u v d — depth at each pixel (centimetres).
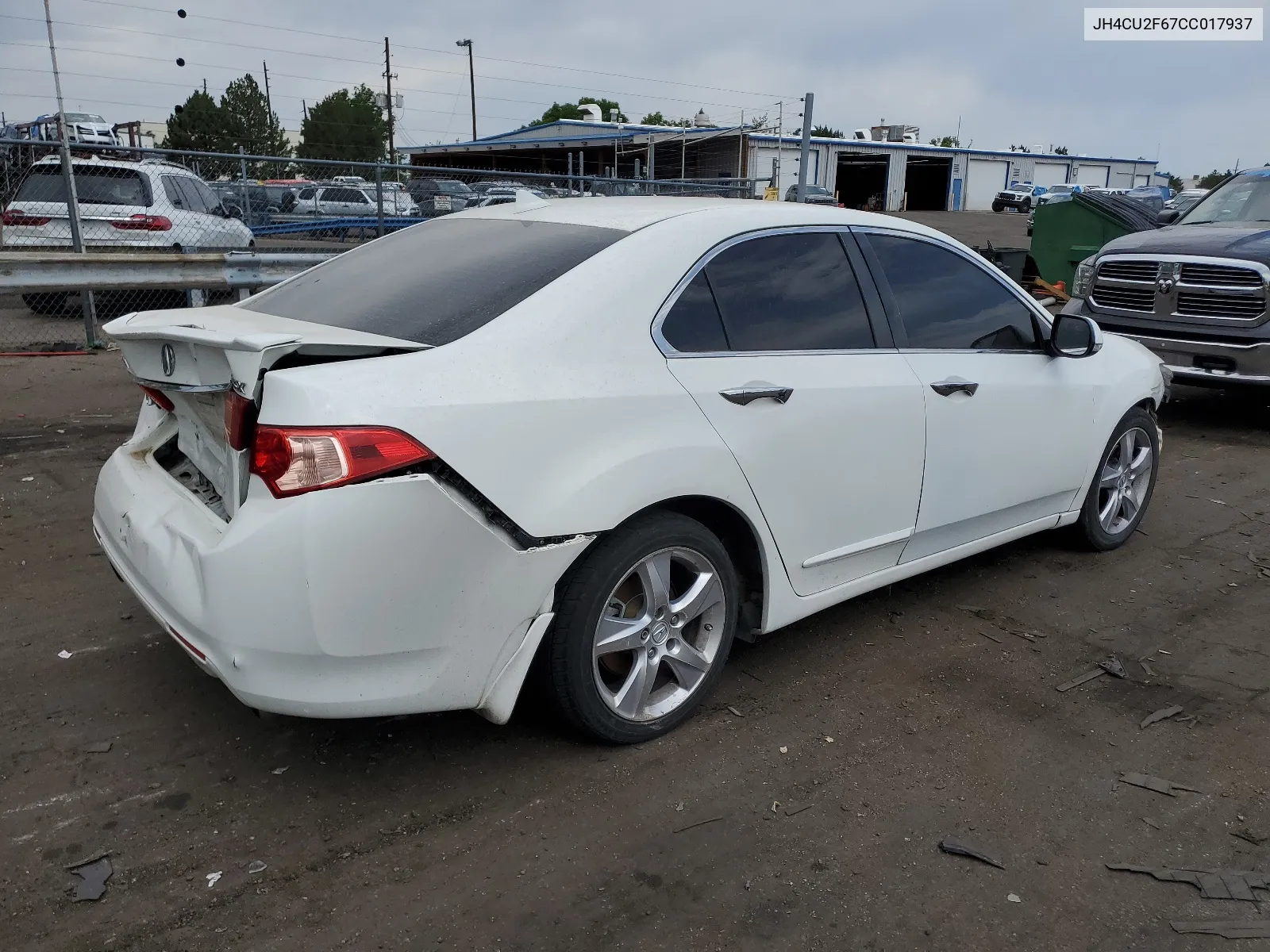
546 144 4456
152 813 281
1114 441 501
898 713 352
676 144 4300
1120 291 834
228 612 256
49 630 388
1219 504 618
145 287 850
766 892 259
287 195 1196
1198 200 955
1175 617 443
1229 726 350
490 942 239
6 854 263
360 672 261
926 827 288
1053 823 292
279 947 235
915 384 380
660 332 311
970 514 419
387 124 5872
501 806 290
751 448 324
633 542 298
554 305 294
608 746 321
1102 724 349
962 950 242
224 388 265
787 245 358
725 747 326
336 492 247
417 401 258
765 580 345
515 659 284
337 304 327
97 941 235
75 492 555
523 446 272
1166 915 255
